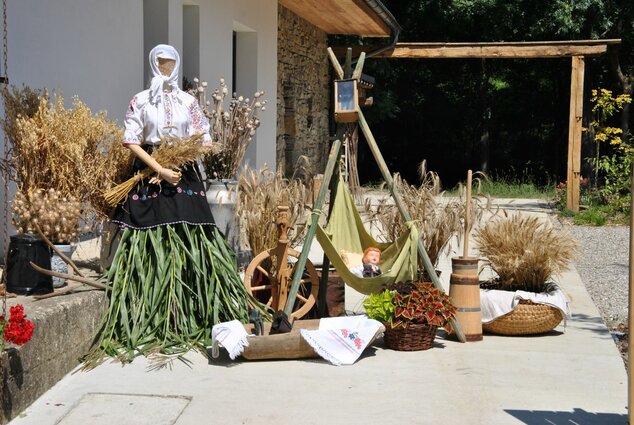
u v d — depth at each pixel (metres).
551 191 19.42
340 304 5.84
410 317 4.98
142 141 5.37
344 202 5.78
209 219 5.33
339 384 4.43
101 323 4.88
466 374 4.62
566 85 23.31
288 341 4.79
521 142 24.55
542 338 5.50
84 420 3.86
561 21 19.16
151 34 8.81
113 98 7.77
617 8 19.59
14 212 5.08
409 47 14.66
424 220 6.00
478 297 5.38
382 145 24.88
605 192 14.64
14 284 4.68
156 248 5.10
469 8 21.25
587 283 8.06
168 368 4.64
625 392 4.34
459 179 24.66
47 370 4.22
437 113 24.58
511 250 5.62
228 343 4.67
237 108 7.23
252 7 11.83
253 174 6.39
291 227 6.36
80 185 5.35
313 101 16.42
